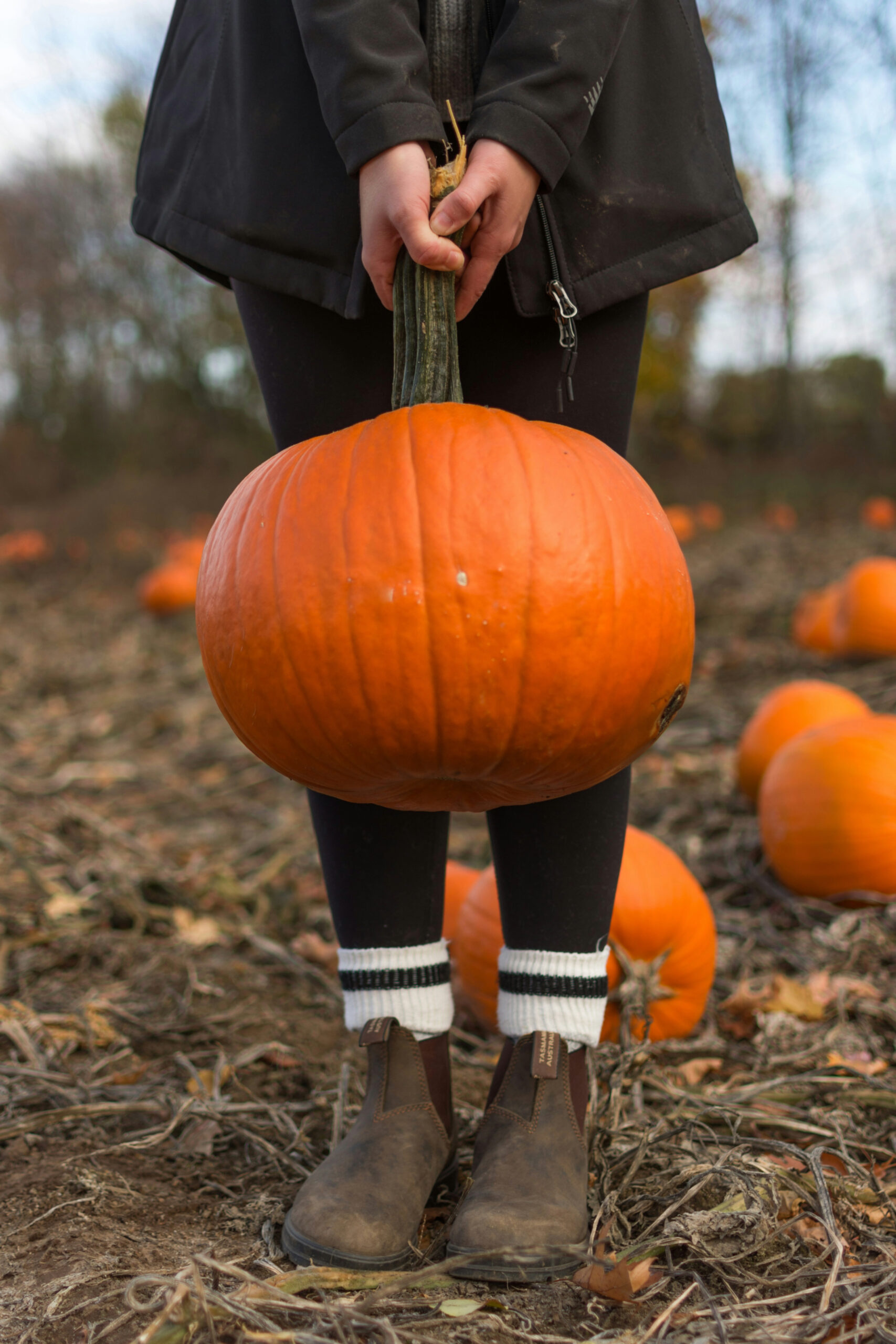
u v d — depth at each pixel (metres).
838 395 17.20
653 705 1.16
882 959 2.21
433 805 1.24
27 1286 1.17
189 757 4.41
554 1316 1.10
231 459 17.78
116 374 18.89
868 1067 1.82
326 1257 1.17
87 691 5.90
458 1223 1.18
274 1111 1.61
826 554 9.20
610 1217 1.27
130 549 13.50
